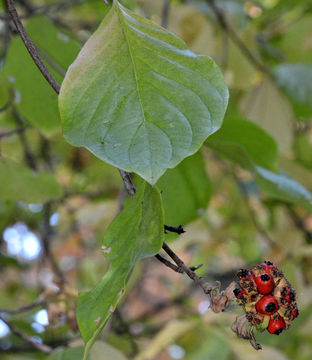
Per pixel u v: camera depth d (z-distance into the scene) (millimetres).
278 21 1033
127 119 384
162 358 940
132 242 403
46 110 680
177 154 373
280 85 894
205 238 1063
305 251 932
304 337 897
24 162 909
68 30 803
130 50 397
